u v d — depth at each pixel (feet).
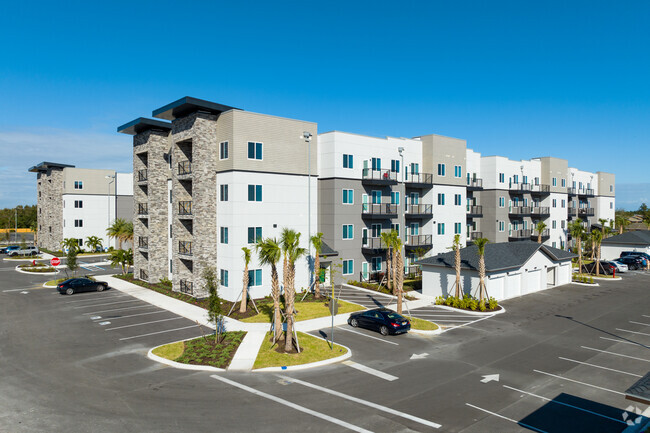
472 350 68.74
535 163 205.16
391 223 140.46
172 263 120.06
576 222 192.24
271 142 108.88
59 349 67.15
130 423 42.83
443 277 112.68
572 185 227.61
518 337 76.48
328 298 108.37
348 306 100.01
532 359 64.49
